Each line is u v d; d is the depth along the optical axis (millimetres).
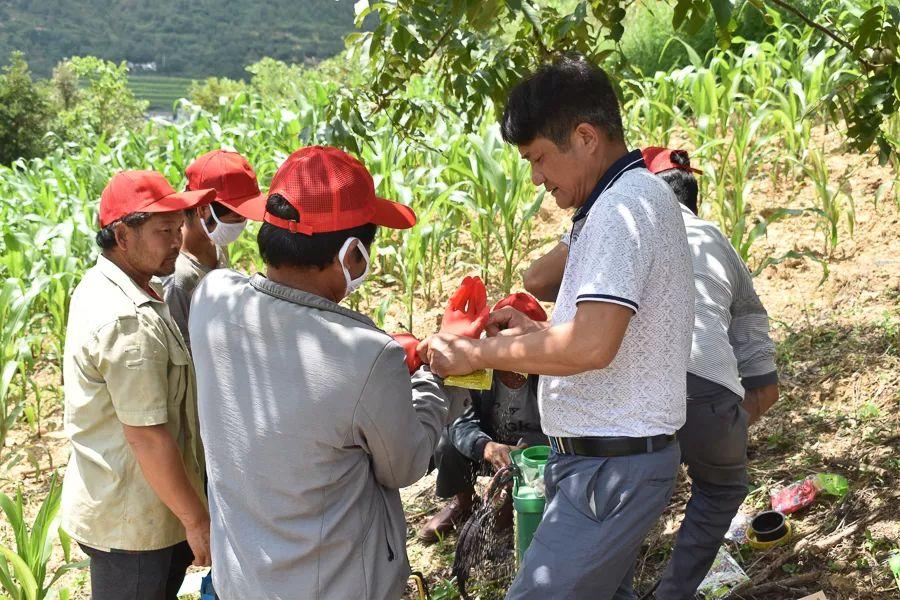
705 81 6750
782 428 3877
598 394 2037
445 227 5965
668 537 3367
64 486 2635
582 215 2055
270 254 1920
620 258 1912
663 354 2014
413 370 2182
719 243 2811
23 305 5102
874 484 3297
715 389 2605
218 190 2957
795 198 6137
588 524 2061
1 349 5047
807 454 3637
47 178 8516
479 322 2213
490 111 7414
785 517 3232
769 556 3129
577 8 2775
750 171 6766
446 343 2090
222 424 1929
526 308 2436
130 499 2518
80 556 4105
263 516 1898
